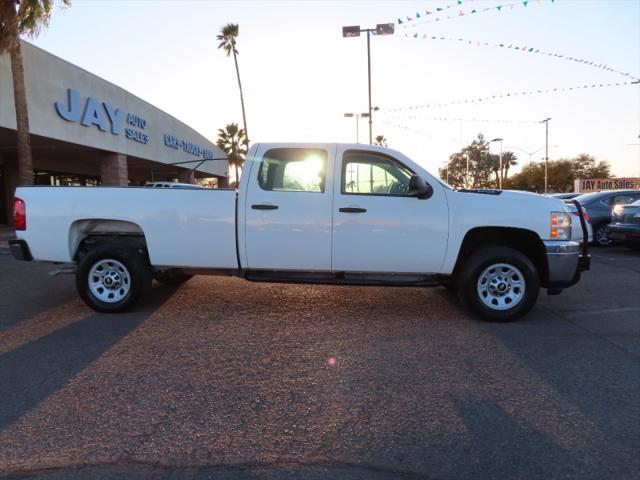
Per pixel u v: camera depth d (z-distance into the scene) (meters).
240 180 5.64
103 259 5.84
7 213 22.19
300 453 2.81
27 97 14.77
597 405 3.42
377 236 5.48
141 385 3.76
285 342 4.79
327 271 5.64
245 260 5.67
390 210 5.46
